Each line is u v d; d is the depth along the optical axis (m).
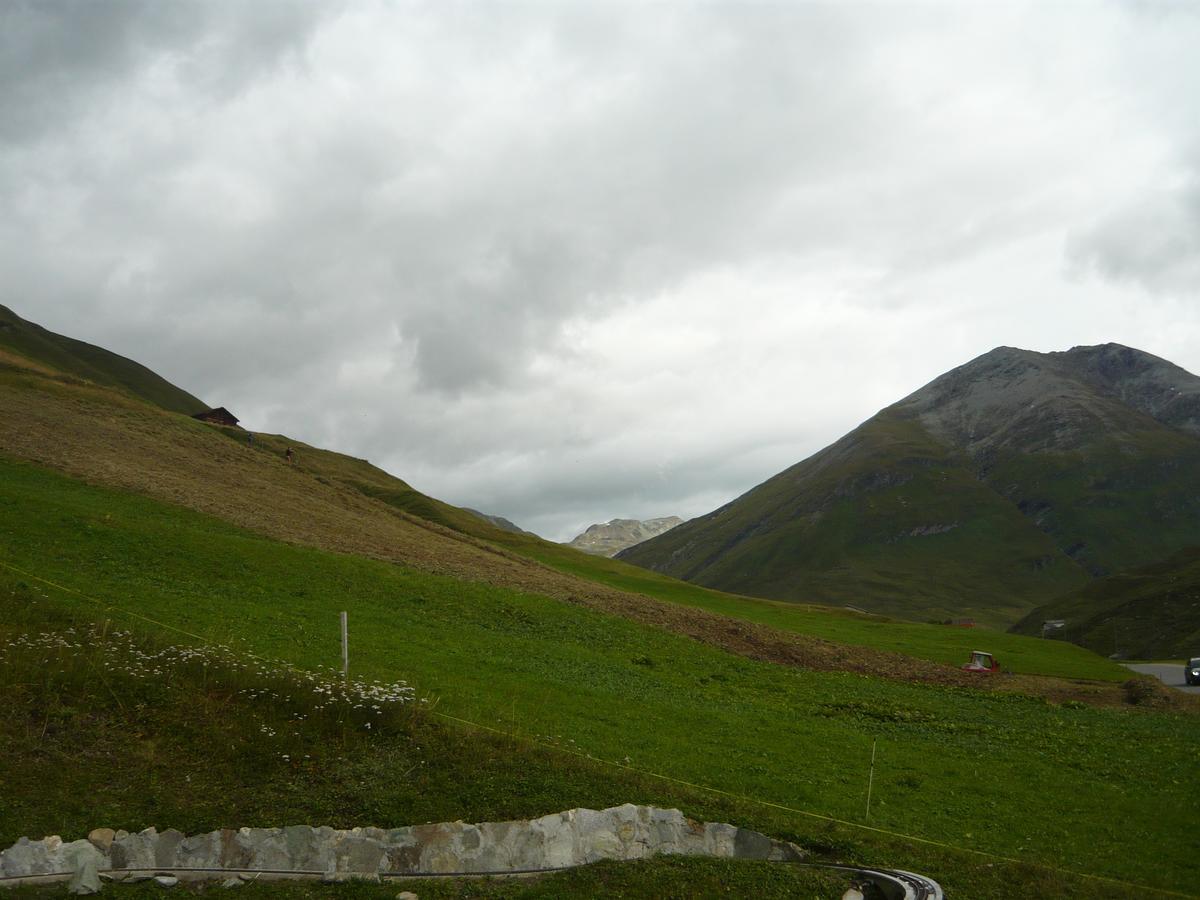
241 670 22.56
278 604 37.50
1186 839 22.84
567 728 25.84
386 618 39.22
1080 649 79.44
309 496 76.38
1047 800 25.66
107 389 92.38
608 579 96.38
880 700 41.59
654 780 21.42
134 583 34.91
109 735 18.84
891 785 25.58
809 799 22.94
